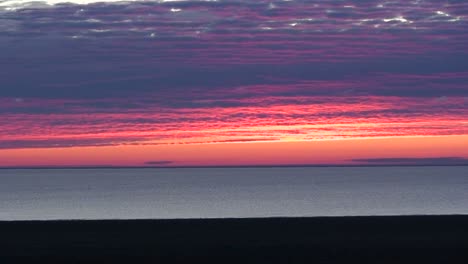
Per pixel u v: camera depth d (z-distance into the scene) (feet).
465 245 92.32
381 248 90.27
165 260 80.94
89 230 108.78
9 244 94.17
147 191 483.51
